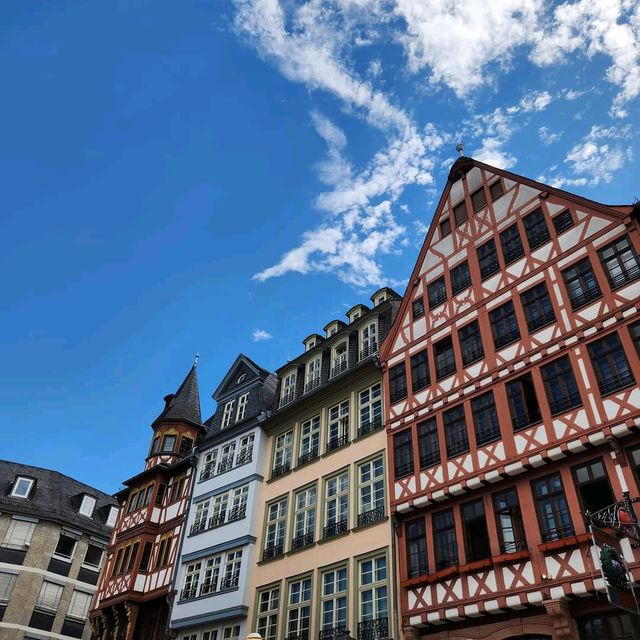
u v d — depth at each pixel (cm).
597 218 1666
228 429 2655
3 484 3744
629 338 1434
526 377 1617
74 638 3422
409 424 1853
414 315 2064
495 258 1895
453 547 1576
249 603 2059
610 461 1362
